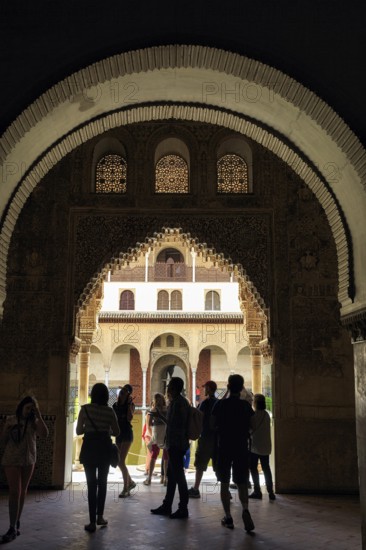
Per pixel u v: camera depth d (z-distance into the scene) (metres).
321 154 4.13
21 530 4.82
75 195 7.86
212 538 4.62
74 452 9.20
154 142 8.05
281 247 7.76
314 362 7.47
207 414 6.64
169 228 7.81
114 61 3.57
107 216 7.83
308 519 5.45
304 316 7.58
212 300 23.53
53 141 4.35
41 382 7.38
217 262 7.90
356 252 3.96
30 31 3.54
